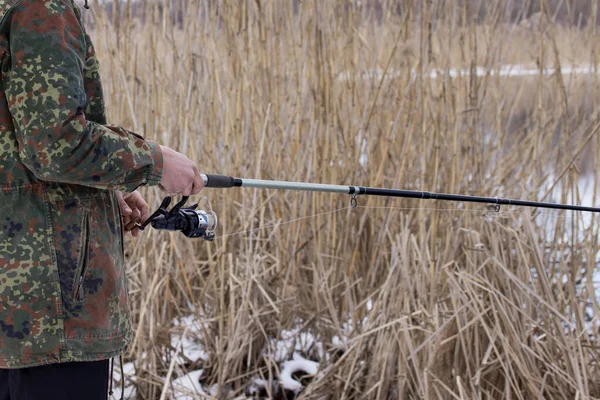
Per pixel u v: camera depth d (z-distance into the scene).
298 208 3.16
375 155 3.17
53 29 1.22
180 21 3.26
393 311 2.67
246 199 3.19
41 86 1.20
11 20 1.21
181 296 3.29
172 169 1.38
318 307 3.03
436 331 2.44
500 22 3.17
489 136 3.23
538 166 3.19
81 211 1.32
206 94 3.20
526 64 3.29
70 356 1.29
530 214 2.99
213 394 2.79
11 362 1.27
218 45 3.18
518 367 2.46
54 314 1.29
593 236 3.12
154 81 3.15
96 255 1.34
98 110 1.42
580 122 3.23
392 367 2.62
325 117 3.12
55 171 1.22
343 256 3.10
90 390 1.38
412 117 3.14
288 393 2.81
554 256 3.00
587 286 2.86
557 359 2.62
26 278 1.27
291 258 3.09
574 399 2.54
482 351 2.59
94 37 3.45
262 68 3.17
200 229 1.69
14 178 1.28
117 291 1.37
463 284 2.67
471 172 3.08
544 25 3.22
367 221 3.19
